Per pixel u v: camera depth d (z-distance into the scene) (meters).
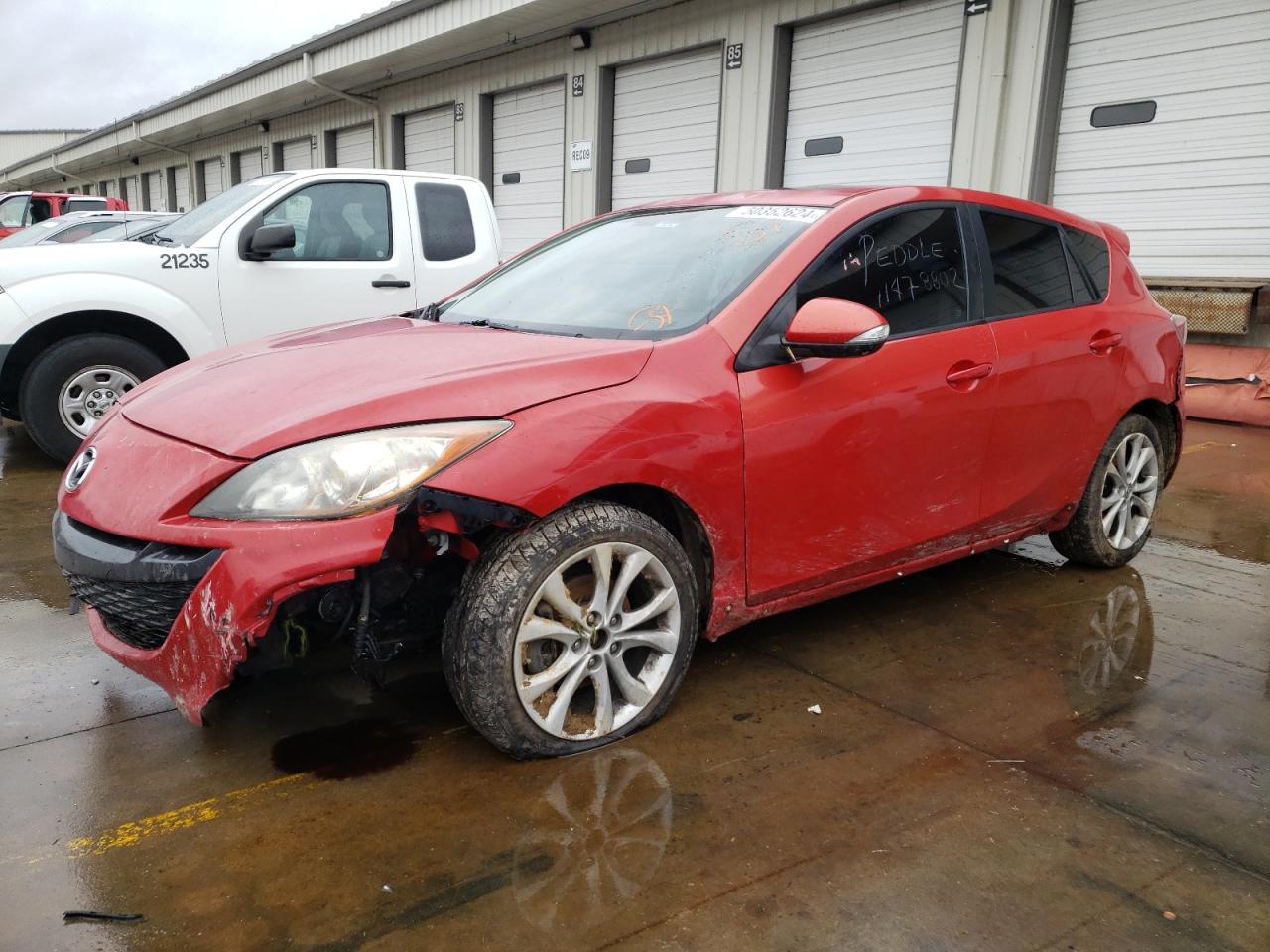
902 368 3.04
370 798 2.37
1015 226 3.63
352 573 2.20
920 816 2.31
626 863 2.12
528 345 2.76
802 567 2.96
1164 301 7.71
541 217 14.14
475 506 2.27
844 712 2.85
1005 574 4.15
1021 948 1.87
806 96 10.33
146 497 2.34
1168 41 7.71
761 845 2.19
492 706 2.39
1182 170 7.77
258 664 2.36
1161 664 3.22
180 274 5.78
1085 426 3.76
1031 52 8.37
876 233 3.15
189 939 1.88
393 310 6.50
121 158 31.23
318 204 6.30
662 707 2.73
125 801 2.35
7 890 2.02
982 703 2.92
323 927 1.91
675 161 11.87
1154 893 2.04
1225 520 5.05
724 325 2.77
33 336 5.59
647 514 2.82
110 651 2.53
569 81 13.05
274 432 2.29
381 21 14.54
